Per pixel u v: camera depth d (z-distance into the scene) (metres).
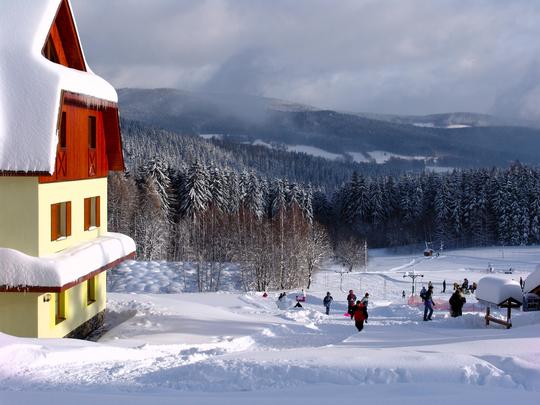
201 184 85.69
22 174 17.53
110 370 11.36
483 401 8.38
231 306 30.62
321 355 11.91
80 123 21.98
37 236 18.31
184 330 21.38
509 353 12.38
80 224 22.27
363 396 8.88
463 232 115.25
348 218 121.62
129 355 14.26
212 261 61.34
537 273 27.45
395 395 8.98
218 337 20.06
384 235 120.75
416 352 12.05
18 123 17.78
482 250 103.88
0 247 18.20
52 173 17.66
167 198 86.38
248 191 99.62
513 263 86.38
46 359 12.04
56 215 20.17
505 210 109.88
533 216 108.88
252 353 13.11
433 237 119.56
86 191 22.88
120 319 25.44
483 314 25.70
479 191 114.31
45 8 19.23
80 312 22.39
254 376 10.36
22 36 18.56
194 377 10.42
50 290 17.61
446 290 57.62
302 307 34.47
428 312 29.28
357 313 22.05
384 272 77.44
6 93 17.97
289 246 62.75
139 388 9.84
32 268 17.66
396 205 124.50
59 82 18.08
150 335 20.53
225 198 94.50
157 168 87.75
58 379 10.54
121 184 77.12
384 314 30.47
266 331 21.44
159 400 8.51
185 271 63.53
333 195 131.88
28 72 18.09
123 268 62.94
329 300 32.19
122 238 25.41
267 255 60.69
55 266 17.80
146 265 65.06
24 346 12.31
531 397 8.63
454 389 9.34
